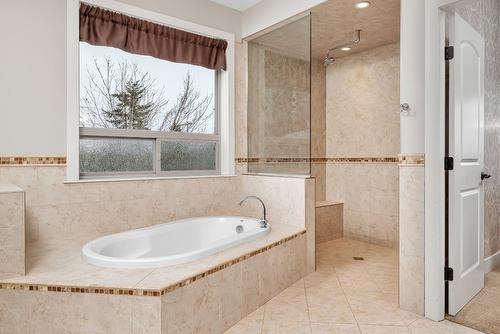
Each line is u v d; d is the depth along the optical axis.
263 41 3.47
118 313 1.62
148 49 2.99
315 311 2.21
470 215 2.35
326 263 3.25
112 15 2.77
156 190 3.02
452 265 2.11
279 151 3.29
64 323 1.67
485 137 2.92
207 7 3.37
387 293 2.50
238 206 3.60
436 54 2.03
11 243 1.75
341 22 3.17
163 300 1.59
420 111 2.12
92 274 1.79
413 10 2.14
